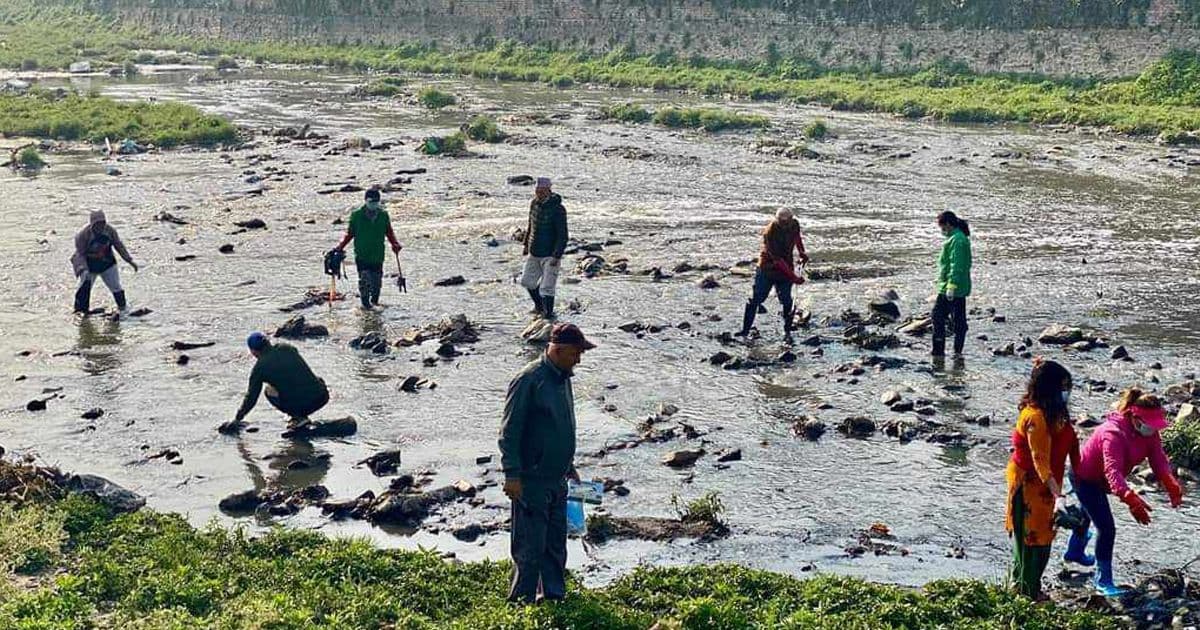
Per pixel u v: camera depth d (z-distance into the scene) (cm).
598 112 5141
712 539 1159
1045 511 983
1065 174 3538
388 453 1348
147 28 10281
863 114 5181
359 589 985
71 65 7650
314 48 8600
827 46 6612
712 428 1467
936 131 4556
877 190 3262
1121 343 1844
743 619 932
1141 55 5609
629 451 1389
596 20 7588
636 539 1159
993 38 6094
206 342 1811
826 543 1155
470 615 931
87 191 3142
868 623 932
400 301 2075
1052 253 2494
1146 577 1068
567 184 3312
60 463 1341
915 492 1277
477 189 3189
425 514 1214
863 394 1595
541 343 1825
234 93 6053
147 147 3975
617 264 2323
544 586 959
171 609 935
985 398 1578
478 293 2131
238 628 902
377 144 4075
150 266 2317
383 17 8562
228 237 2584
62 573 1030
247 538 1111
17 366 1703
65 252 2428
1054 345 1838
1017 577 1004
